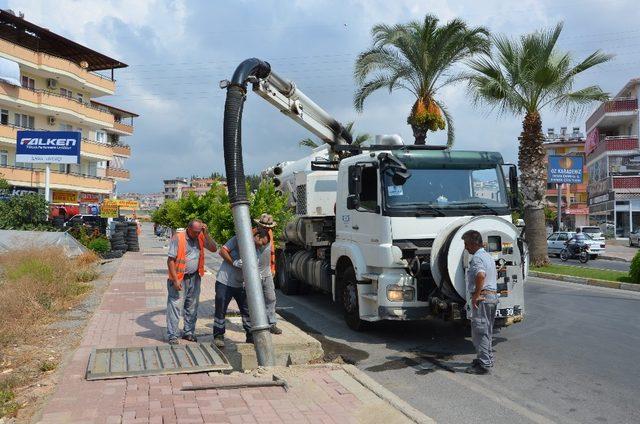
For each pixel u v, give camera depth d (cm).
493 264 692
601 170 5288
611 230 4912
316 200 1224
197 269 778
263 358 688
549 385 639
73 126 4891
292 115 1068
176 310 750
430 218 830
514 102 2030
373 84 2298
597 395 602
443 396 600
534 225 2095
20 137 2894
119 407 500
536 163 2098
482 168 883
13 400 532
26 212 2714
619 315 1104
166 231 5534
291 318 1072
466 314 731
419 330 945
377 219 840
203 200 1420
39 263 1333
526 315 1102
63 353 718
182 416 480
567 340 871
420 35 2216
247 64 826
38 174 4266
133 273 1827
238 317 968
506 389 624
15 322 852
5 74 3994
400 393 611
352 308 930
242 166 755
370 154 874
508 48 2055
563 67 2012
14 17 4225
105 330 845
